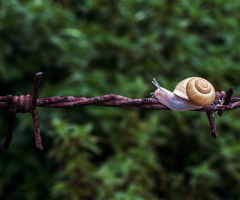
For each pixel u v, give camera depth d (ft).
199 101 4.35
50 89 9.82
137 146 9.43
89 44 10.36
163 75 10.32
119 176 9.32
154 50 10.23
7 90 10.34
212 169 9.98
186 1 10.93
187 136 10.14
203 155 10.12
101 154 10.00
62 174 8.77
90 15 11.65
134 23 10.87
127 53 10.30
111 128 9.63
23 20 9.98
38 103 4.30
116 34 11.01
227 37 10.90
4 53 9.91
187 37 10.44
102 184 8.62
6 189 10.07
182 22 10.44
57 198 9.55
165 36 10.62
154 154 9.50
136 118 9.44
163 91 4.55
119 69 10.50
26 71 10.33
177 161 10.34
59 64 10.16
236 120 9.87
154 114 9.91
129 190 8.57
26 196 9.73
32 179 9.71
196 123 9.92
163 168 9.91
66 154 8.65
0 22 9.87
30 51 10.28
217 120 9.79
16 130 9.82
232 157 9.76
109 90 9.69
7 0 9.89
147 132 9.41
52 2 10.98
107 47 10.60
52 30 10.50
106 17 11.46
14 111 4.00
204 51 11.05
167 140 9.98
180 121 9.73
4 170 9.74
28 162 9.67
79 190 8.69
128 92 9.45
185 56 10.23
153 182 9.42
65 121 8.87
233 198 9.90
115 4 10.93
